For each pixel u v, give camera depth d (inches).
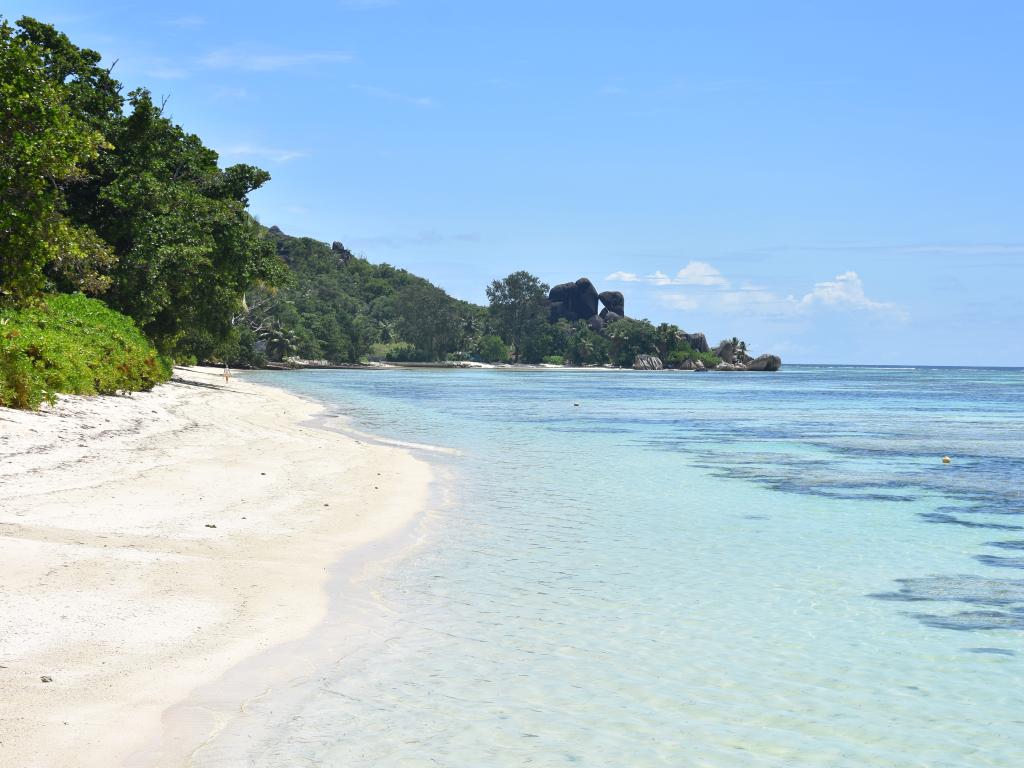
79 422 903.7
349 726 258.7
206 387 2133.4
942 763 249.9
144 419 1055.6
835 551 543.8
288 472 768.9
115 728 242.1
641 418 1911.9
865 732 270.5
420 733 256.5
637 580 454.9
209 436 993.5
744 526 623.5
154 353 1701.5
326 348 7849.4
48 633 308.7
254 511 576.1
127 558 416.5
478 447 1158.3
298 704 272.2
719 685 307.4
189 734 244.1
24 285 1207.6
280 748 240.8
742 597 426.9
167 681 279.1
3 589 351.3
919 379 7288.4
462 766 236.8
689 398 3120.1
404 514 617.3
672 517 652.7
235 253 2176.4
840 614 400.5
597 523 618.2
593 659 329.4
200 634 325.1
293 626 346.3
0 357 863.7
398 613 378.0
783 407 2578.7
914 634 371.6
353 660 315.3
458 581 438.6
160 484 638.5
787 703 292.7
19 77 1141.7
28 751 223.8
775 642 357.4
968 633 373.7
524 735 259.0
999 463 1091.9
